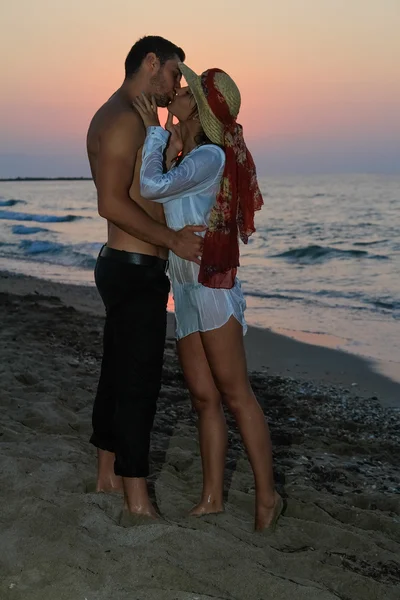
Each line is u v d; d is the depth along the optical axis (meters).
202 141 3.08
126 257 3.08
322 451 5.41
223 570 2.69
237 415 3.29
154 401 3.18
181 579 2.55
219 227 3.01
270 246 24.12
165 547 2.81
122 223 2.97
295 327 11.12
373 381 8.12
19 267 19.23
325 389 7.62
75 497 3.29
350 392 7.62
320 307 12.98
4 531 2.82
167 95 3.18
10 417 4.89
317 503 4.07
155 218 3.18
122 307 3.10
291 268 18.88
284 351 9.54
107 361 3.37
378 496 4.41
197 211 3.02
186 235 2.99
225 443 3.42
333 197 58.84
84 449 4.30
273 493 3.33
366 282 16.19
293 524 3.51
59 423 4.84
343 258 20.59
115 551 2.73
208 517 3.33
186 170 2.91
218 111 2.97
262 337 10.36
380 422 6.47
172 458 4.47
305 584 2.72
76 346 8.03
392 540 3.62
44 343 8.00
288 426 6.00
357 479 4.81
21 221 38.28
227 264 3.05
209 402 3.38
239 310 3.19
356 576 2.88
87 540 2.79
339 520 3.94
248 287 15.49
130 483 3.20
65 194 79.56
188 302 3.19
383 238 26.36
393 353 9.45
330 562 3.10
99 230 32.41
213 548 2.86
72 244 24.61
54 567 2.56
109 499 3.30
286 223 33.84
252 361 9.02
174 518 3.37
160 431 5.20
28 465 3.70
